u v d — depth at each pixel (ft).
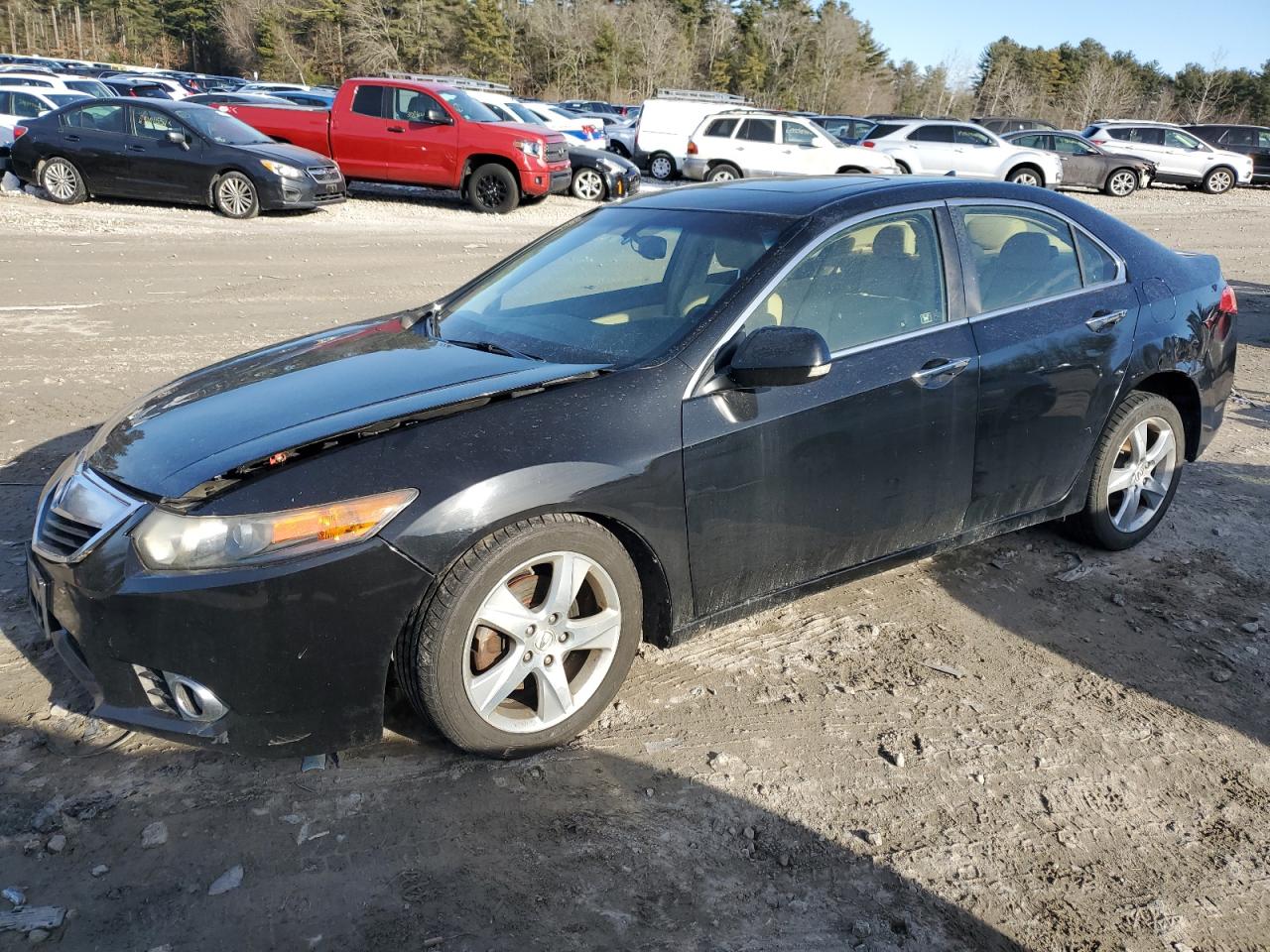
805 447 10.10
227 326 25.70
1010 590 13.12
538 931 7.34
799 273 10.43
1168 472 14.30
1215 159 83.10
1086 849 8.53
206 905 7.41
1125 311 12.96
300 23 260.83
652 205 12.67
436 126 52.21
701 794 8.91
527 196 54.75
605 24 237.86
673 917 7.54
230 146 45.68
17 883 7.52
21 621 11.14
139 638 7.97
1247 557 14.34
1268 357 27.45
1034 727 10.19
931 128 72.13
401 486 8.11
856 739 9.85
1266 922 7.82
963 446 11.43
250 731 8.12
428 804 8.59
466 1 239.30
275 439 8.54
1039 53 290.15
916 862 8.26
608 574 9.20
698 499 9.50
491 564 8.35
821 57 267.18
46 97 60.34
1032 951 7.44
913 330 11.09
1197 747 10.00
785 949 7.30
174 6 303.68
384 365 10.24
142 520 8.11
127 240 38.52
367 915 7.39
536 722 9.19
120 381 20.47
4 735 9.23
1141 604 12.86
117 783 8.68
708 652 11.34
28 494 14.61
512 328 11.07
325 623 7.93
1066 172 78.13
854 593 12.90
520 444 8.60
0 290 28.63
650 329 10.20
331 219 47.93
